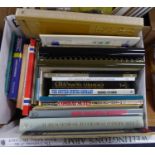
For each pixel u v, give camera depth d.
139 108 0.59
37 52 0.63
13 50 0.65
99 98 0.59
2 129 0.64
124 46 0.64
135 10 0.62
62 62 0.59
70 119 0.54
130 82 0.64
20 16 0.52
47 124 0.54
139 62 0.60
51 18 0.53
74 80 0.62
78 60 0.59
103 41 0.61
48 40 0.60
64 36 0.58
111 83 0.63
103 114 0.57
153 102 0.76
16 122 0.74
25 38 0.69
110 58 0.61
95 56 0.60
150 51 0.80
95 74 0.62
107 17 0.55
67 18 0.54
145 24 0.72
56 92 0.60
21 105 0.62
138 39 0.60
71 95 0.60
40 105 0.58
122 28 0.58
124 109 0.58
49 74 0.62
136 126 0.56
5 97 0.64
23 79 0.63
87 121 0.54
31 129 0.54
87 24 0.56
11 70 0.64
